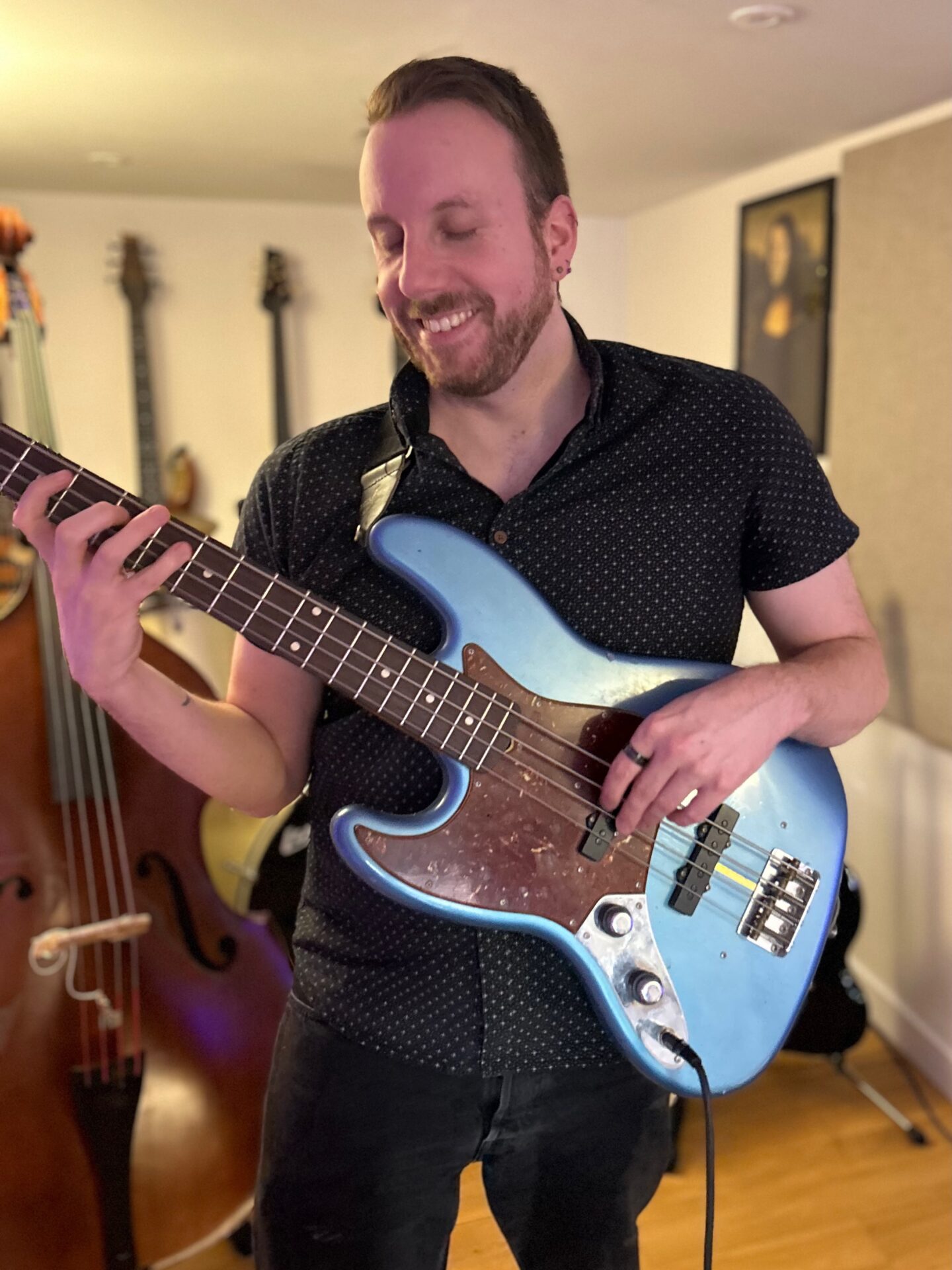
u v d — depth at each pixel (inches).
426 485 35.7
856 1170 75.9
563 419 37.1
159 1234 59.6
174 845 62.2
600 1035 36.5
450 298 33.1
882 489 88.4
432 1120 35.7
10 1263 56.4
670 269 122.6
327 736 36.9
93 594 29.6
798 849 37.7
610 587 36.5
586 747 35.2
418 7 51.8
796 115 79.4
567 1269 38.6
